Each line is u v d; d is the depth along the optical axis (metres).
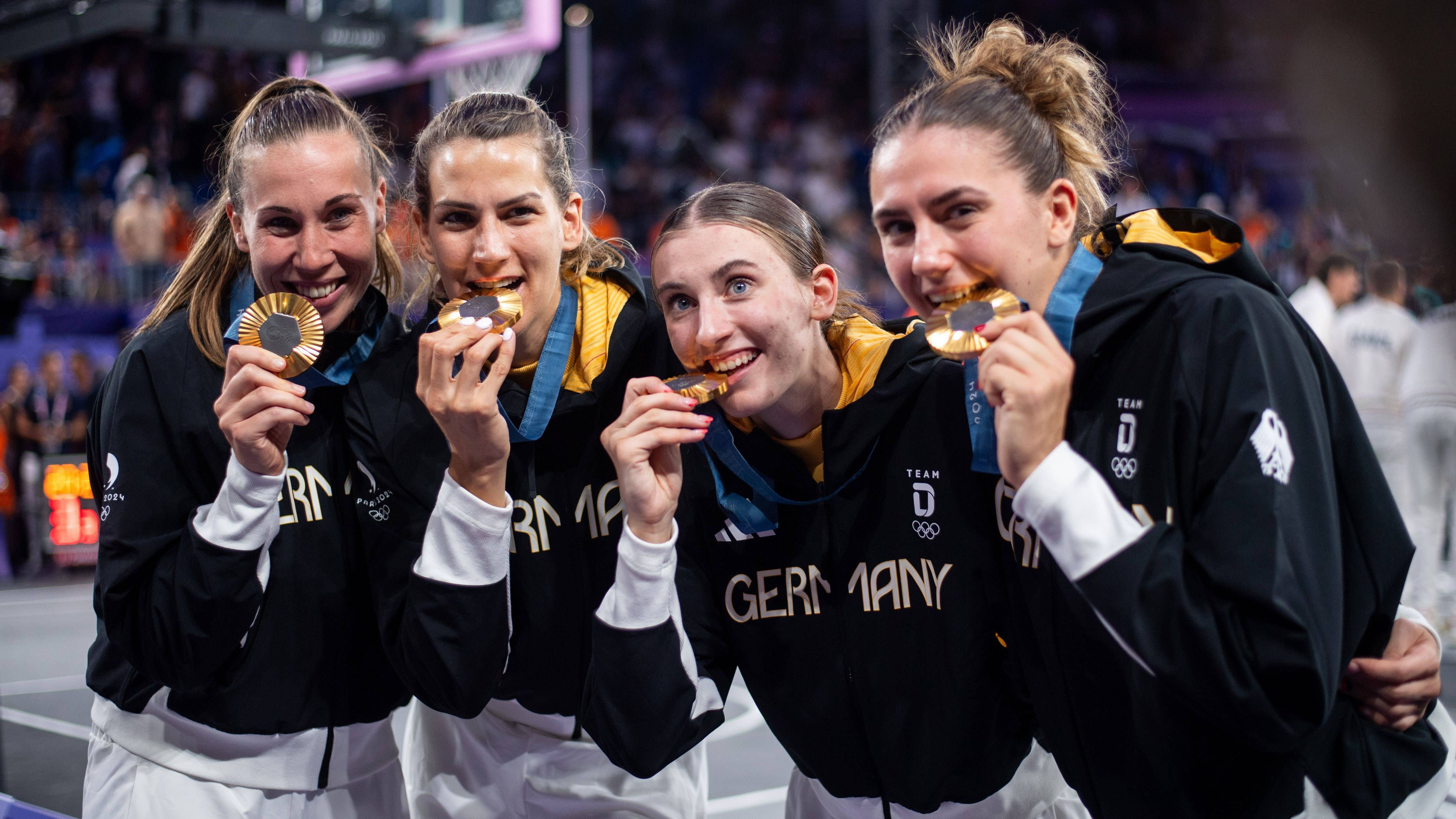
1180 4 16.59
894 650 1.83
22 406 9.30
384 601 1.97
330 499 2.03
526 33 8.80
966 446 1.79
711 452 1.91
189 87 15.26
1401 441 5.68
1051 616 1.62
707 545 1.93
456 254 1.92
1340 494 1.53
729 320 1.73
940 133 1.52
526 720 2.26
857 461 1.82
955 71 1.76
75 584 8.92
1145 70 16.28
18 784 3.88
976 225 1.52
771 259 1.74
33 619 7.49
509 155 1.88
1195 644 1.36
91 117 15.02
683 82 18.70
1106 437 1.54
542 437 2.06
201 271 2.05
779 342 1.74
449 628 1.84
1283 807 1.50
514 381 2.08
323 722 2.03
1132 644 1.38
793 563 1.88
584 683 2.14
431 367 1.77
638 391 1.75
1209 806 1.53
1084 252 1.60
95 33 8.55
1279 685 1.37
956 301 1.54
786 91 18.58
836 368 1.88
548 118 2.00
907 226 1.58
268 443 1.81
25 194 13.49
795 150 17.77
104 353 10.20
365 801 2.13
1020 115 1.57
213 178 2.24
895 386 1.78
